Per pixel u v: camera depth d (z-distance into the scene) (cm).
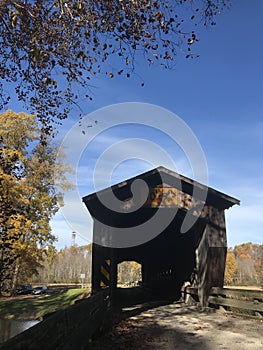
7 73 599
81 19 486
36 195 1986
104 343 539
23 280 2600
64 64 548
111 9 480
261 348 515
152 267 1809
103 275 993
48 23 514
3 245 766
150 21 492
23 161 1877
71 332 359
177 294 1359
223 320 800
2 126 1897
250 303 805
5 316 1581
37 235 1977
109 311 766
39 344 245
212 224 1003
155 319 815
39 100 630
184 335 616
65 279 5891
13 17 479
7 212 790
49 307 1762
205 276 984
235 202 1012
